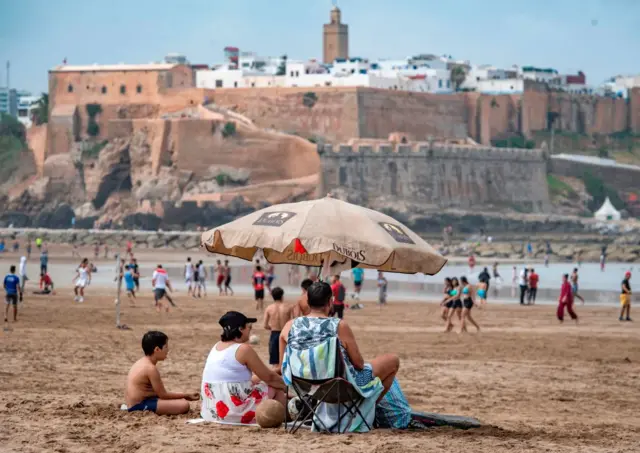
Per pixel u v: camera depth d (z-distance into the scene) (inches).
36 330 1839.3
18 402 940.6
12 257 6323.8
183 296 3346.5
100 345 1560.0
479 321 2482.8
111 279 4281.5
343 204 831.7
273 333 1262.3
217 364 824.9
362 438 763.4
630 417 1008.9
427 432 809.5
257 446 735.7
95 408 899.4
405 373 1341.0
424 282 4451.3
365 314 2687.0
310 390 780.6
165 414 874.1
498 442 776.9
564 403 1101.7
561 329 2251.5
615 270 5925.2
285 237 800.3
